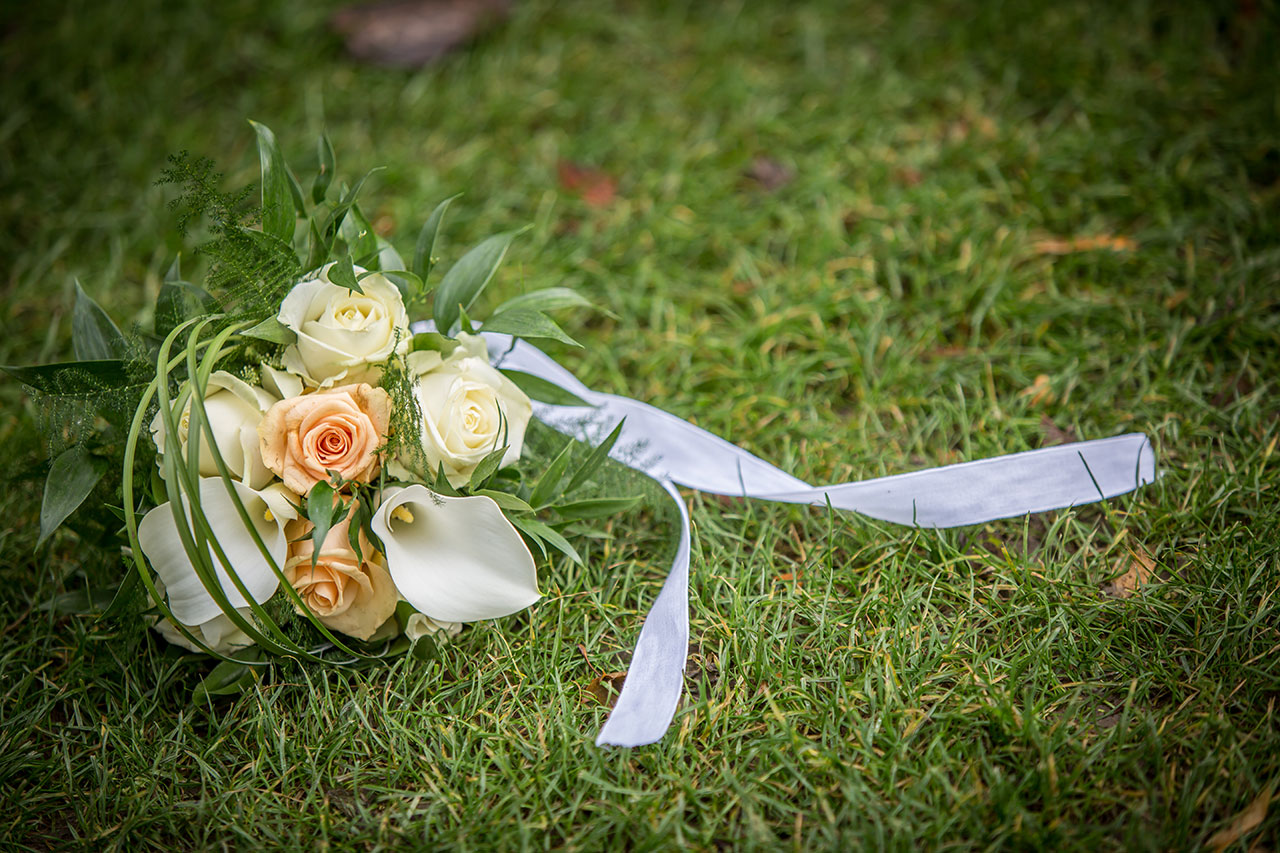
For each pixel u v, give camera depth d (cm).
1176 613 146
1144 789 126
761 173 260
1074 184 240
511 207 254
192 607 130
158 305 144
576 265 231
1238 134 241
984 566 159
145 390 132
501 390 142
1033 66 274
